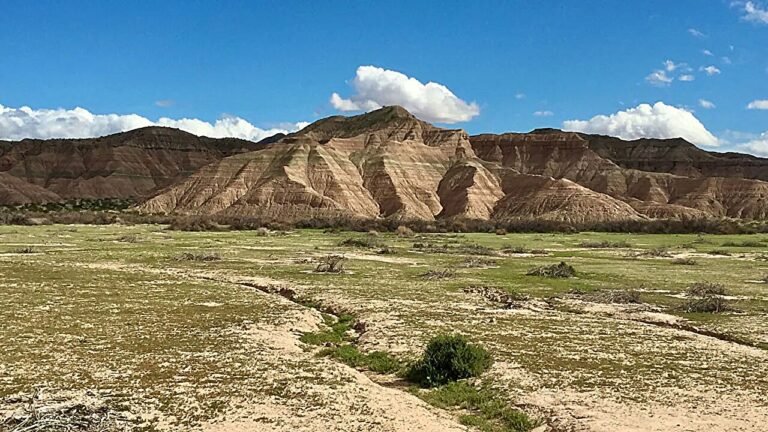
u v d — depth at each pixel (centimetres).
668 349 3098
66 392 2245
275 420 2028
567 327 3634
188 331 3350
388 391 2386
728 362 2850
